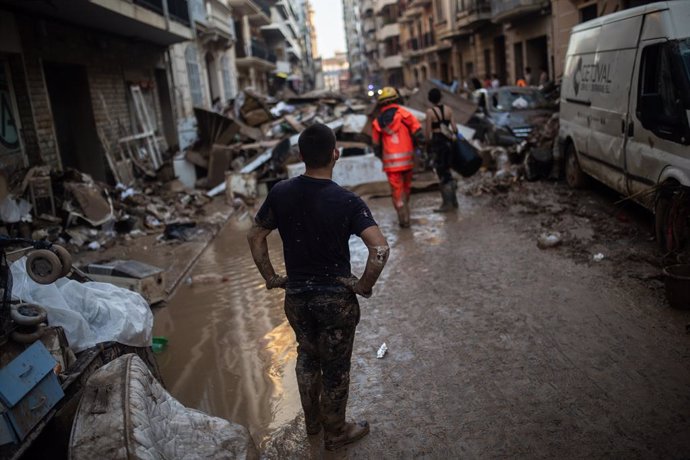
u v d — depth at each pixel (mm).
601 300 5125
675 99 5824
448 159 9094
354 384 4105
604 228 7207
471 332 4738
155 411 2941
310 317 3182
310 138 3096
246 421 3805
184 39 17359
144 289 6055
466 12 32656
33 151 10320
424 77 53719
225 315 5777
